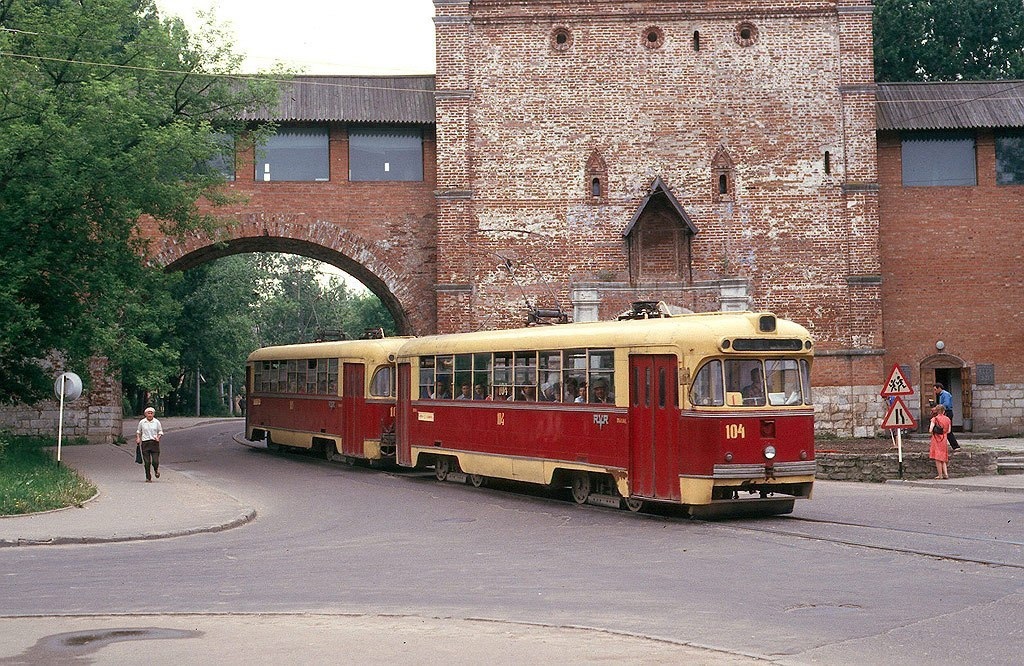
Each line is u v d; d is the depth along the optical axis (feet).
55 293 96.27
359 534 56.75
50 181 89.25
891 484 81.00
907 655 28.66
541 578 41.88
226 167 122.72
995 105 124.36
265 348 129.70
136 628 33.27
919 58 184.14
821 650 29.32
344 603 37.32
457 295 119.75
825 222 120.16
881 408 118.93
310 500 74.49
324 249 126.00
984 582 38.45
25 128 83.61
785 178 120.47
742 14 120.98
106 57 95.66
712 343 58.13
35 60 90.53
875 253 119.34
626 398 63.21
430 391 85.87
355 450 99.04
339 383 103.30
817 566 42.70
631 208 120.47
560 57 121.19
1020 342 124.57
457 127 120.78
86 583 42.11
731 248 120.26
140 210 95.66
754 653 29.07
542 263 120.57
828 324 119.65
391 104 124.26
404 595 38.73
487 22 121.39
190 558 48.85
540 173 120.88
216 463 108.58
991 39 184.34
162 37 99.91
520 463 73.36
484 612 35.45
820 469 85.56
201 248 123.65
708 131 120.88
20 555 50.47
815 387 119.14
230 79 105.81
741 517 59.88
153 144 89.97
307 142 124.67
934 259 124.77
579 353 67.87
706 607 35.35
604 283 119.85
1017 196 125.08
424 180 125.08
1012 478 81.46
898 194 124.67
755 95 120.78
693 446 58.29
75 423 125.49
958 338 124.47
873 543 47.96
